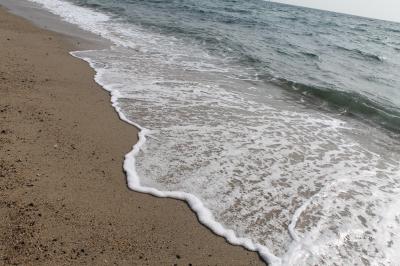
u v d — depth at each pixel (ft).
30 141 17.94
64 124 20.48
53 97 23.97
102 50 40.16
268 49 56.08
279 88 35.17
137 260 12.06
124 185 16.02
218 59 44.57
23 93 23.57
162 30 59.98
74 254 11.77
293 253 13.44
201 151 19.88
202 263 12.49
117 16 69.62
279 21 117.19
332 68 49.39
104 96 25.82
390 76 49.80
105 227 13.28
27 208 13.39
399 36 141.59
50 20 53.78
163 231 13.65
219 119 24.73
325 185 18.51
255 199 16.39
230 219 14.88
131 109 24.26
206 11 108.78
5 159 16.03
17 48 34.17
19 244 11.74
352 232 15.10
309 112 29.66
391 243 14.70
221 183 17.19
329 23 156.56
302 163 20.51
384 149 24.39
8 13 52.08
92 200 14.64
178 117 24.00
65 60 33.45
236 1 244.22
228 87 32.94
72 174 16.07
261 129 24.25
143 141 20.03
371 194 18.21
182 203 15.38
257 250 13.43
